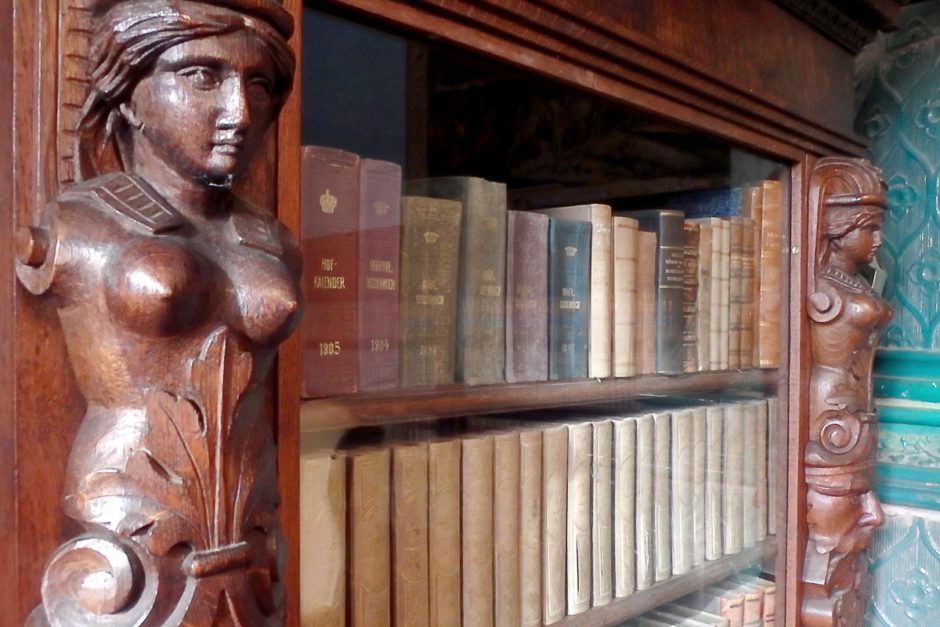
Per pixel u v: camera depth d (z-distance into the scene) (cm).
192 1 49
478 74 89
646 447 116
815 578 135
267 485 55
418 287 85
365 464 79
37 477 51
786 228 137
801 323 136
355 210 77
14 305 50
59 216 49
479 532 93
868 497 138
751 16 119
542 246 101
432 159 86
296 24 66
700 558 125
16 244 50
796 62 130
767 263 134
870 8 138
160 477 48
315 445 73
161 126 50
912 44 172
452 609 90
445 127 87
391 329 82
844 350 135
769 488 136
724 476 129
